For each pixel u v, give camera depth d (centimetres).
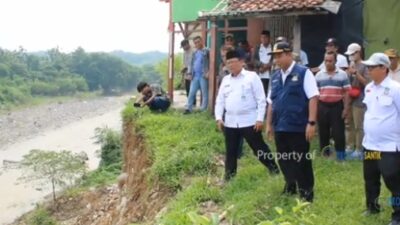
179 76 2427
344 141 832
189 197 749
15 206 2338
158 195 884
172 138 1082
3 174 3006
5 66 9275
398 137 545
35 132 4962
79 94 10669
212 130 1100
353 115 855
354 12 1118
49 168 2231
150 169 979
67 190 2228
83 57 11856
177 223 655
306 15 1114
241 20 1452
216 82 1269
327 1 1059
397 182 548
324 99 827
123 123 1672
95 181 2252
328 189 695
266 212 646
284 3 1089
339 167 797
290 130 627
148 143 1123
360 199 652
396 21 1054
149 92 1445
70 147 3956
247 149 970
